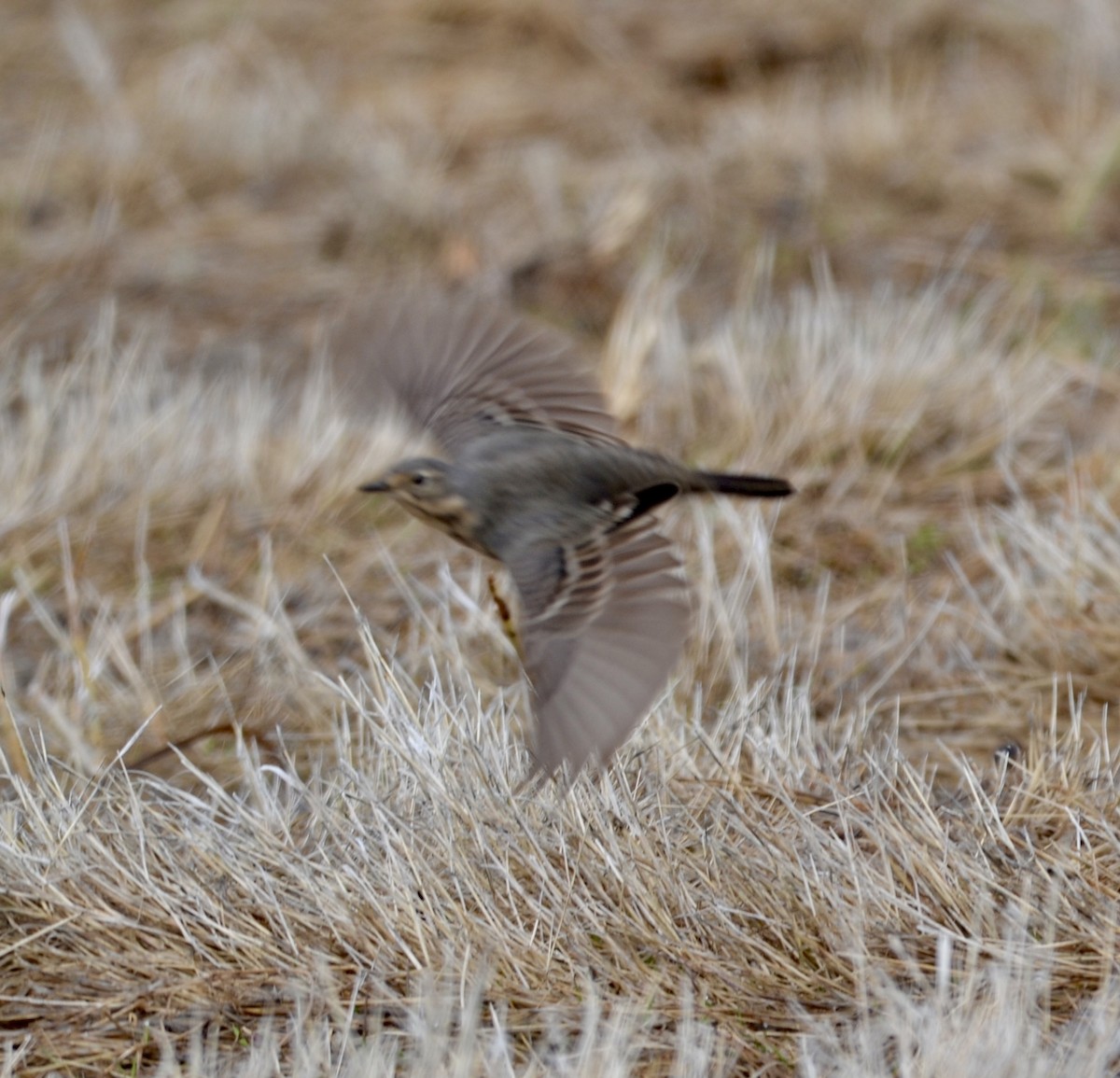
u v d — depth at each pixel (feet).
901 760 29.22
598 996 24.13
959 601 36.60
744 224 55.93
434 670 30.12
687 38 68.44
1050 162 58.08
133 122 62.64
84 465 41.47
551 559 22.08
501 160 60.75
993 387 43.50
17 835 27.66
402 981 24.76
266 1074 22.58
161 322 51.78
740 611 34.71
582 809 26.48
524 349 26.27
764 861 25.82
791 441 42.29
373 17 71.00
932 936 24.85
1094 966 24.36
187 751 32.55
